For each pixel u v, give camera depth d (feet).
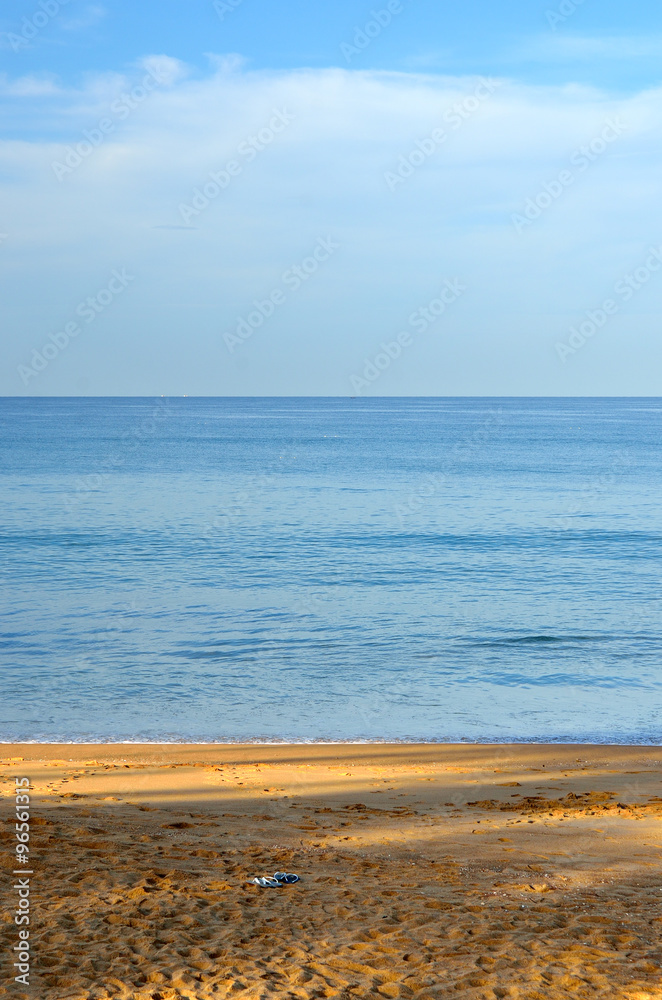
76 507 163.32
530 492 192.95
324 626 79.10
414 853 27.40
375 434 451.53
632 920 20.83
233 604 88.28
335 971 17.13
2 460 271.49
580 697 58.59
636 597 92.22
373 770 42.29
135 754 45.34
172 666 65.67
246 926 19.63
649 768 43.11
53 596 91.45
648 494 189.16
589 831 30.55
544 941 19.04
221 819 31.45
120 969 16.74
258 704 56.39
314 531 137.59
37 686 59.93
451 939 19.15
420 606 87.81
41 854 24.38
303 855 26.63
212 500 175.42
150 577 102.17
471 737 49.90
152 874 23.29
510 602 89.76
